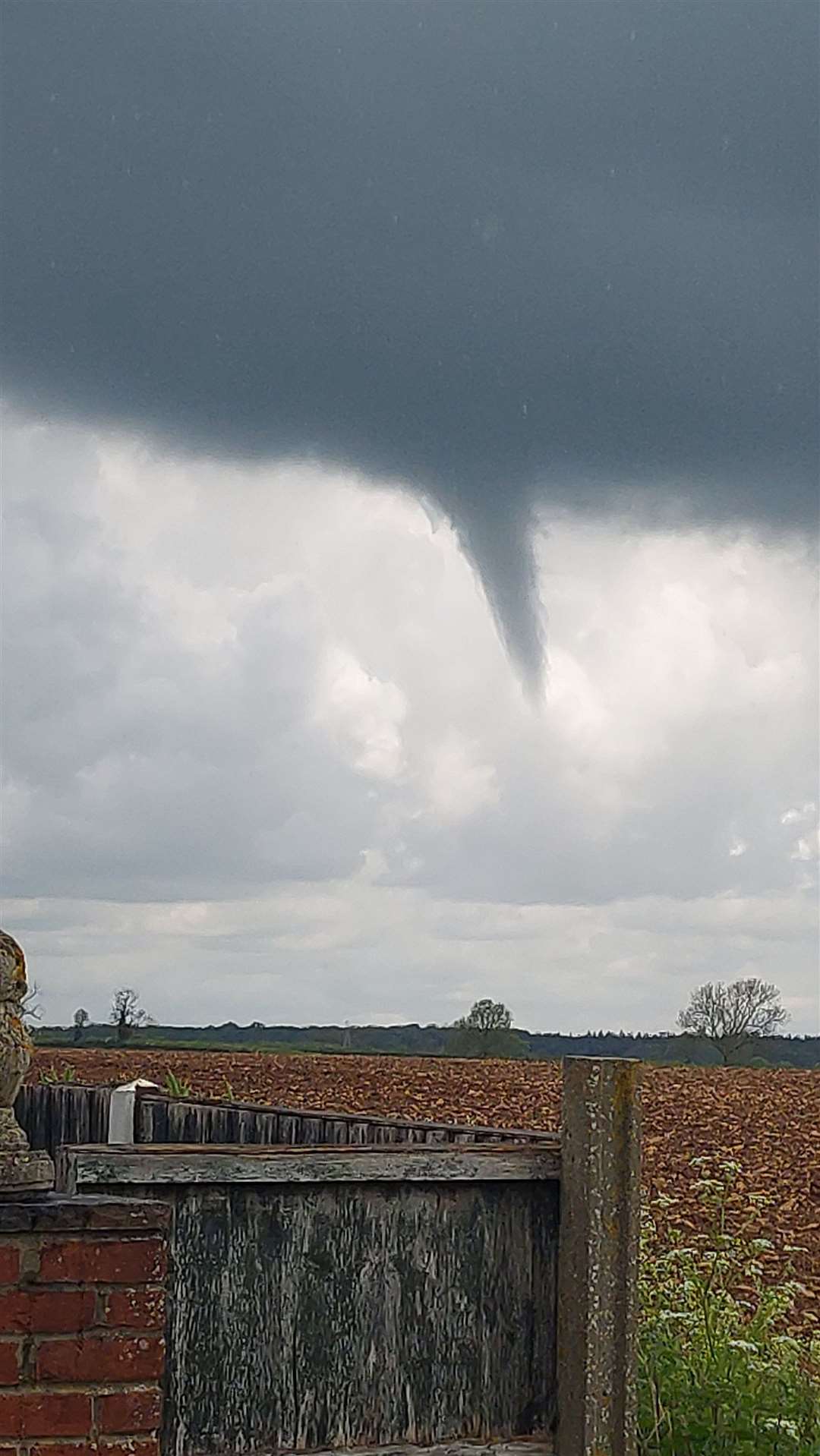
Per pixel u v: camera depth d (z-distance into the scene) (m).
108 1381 4.07
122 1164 5.12
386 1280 5.48
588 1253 5.54
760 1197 10.30
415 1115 40.91
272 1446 5.26
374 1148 5.45
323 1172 5.36
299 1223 5.38
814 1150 34.47
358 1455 5.35
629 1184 5.61
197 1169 5.20
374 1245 5.48
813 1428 7.53
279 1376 5.30
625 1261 5.58
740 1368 7.84
